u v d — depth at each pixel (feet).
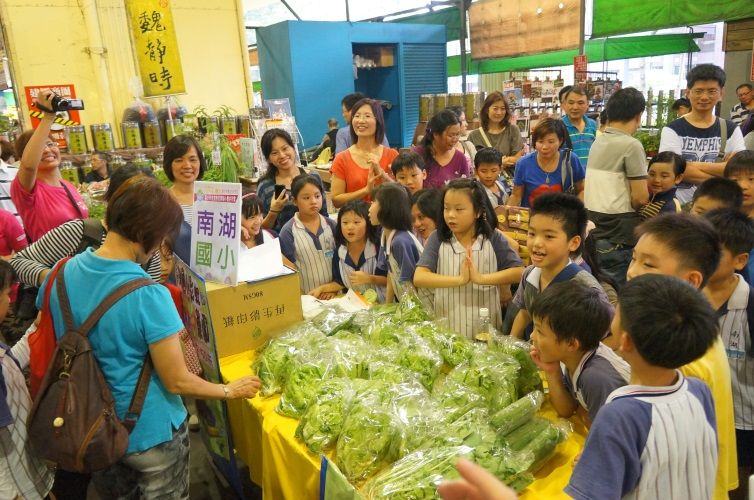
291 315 7.41
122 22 17.92
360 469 4.77
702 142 10.88
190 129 16.34
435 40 27.50
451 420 5.11
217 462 8.43
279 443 5.64
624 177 9.82
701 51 29.86
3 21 16.48
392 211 8.17
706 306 3.43
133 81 17.51
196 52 19.74
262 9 30.37
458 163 12.03
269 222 10.89
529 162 11.34
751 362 5.83
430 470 4.37
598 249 9.75
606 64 31.07
